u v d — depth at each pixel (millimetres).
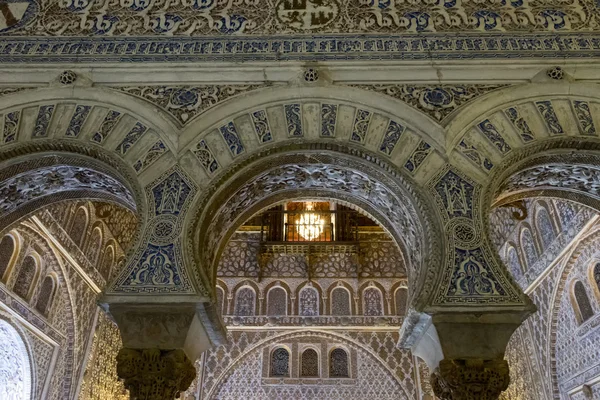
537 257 6375
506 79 3410
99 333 7062
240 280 8695
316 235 9000
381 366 8078
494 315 2609
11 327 5230
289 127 3256
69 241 6117
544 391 6281
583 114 3240
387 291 8586
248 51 3574
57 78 3436
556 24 3633
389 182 3129
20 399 5543
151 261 2787
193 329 2725
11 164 3146
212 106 3334
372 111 3303
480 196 2986
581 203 3600
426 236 2902
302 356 8234
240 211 3525
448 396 2625
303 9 3773
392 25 3680
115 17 3752
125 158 3148
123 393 7898
